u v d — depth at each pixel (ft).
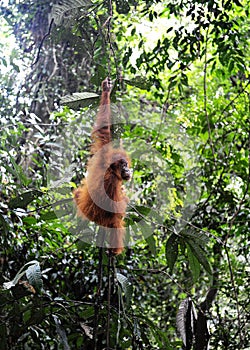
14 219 10.25
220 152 13.60
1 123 10.63
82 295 11.71
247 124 13.83
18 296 8.10
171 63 10.94
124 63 10.82
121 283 7.25
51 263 10.52
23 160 12.80
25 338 9.41
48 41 10.93
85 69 16.06
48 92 15.90
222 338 12.48
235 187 15.02
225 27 10.36
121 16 12.69
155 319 14.58
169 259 7.83
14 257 10.55
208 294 13.79
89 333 8.14
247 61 14.42
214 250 13.46
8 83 11.94
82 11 8.52
